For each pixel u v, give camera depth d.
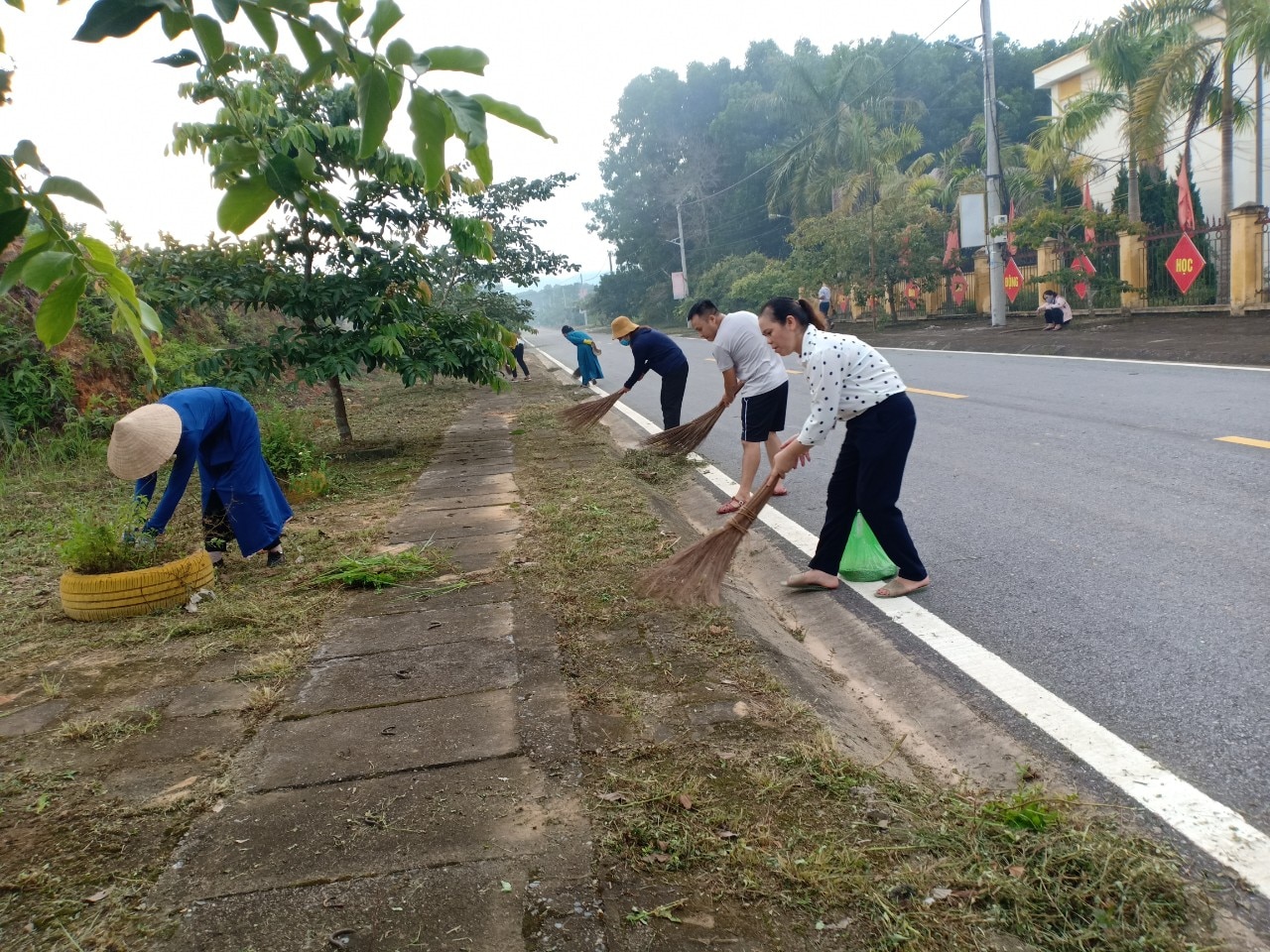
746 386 6.06
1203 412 8.11
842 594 4.43
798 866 2.09
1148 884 2.01
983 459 6.98
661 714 2.90
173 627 3.98
